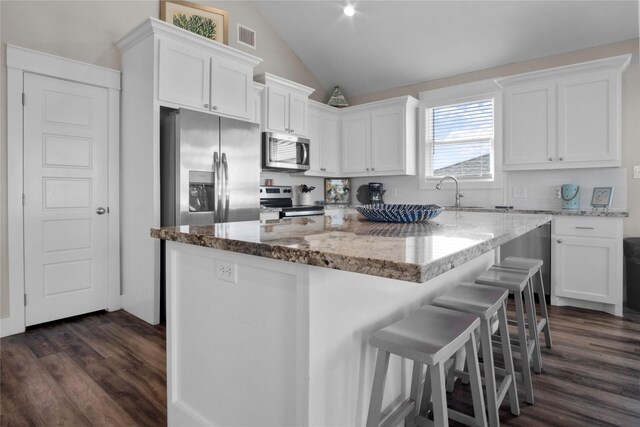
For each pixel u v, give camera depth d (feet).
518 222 5.88
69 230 9.59
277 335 3.70
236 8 13.44
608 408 5.74
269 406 3.81
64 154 9.44
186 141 9.23
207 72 10.16
